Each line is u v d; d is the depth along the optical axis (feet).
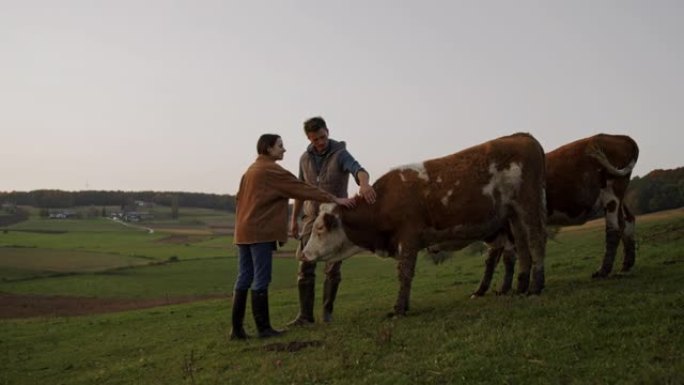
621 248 55.72
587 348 21.16
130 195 634.43
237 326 30.91
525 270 33.22
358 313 36.24
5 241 336.29
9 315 108.37
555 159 37.65
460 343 23.24
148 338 42.27
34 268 217.77
